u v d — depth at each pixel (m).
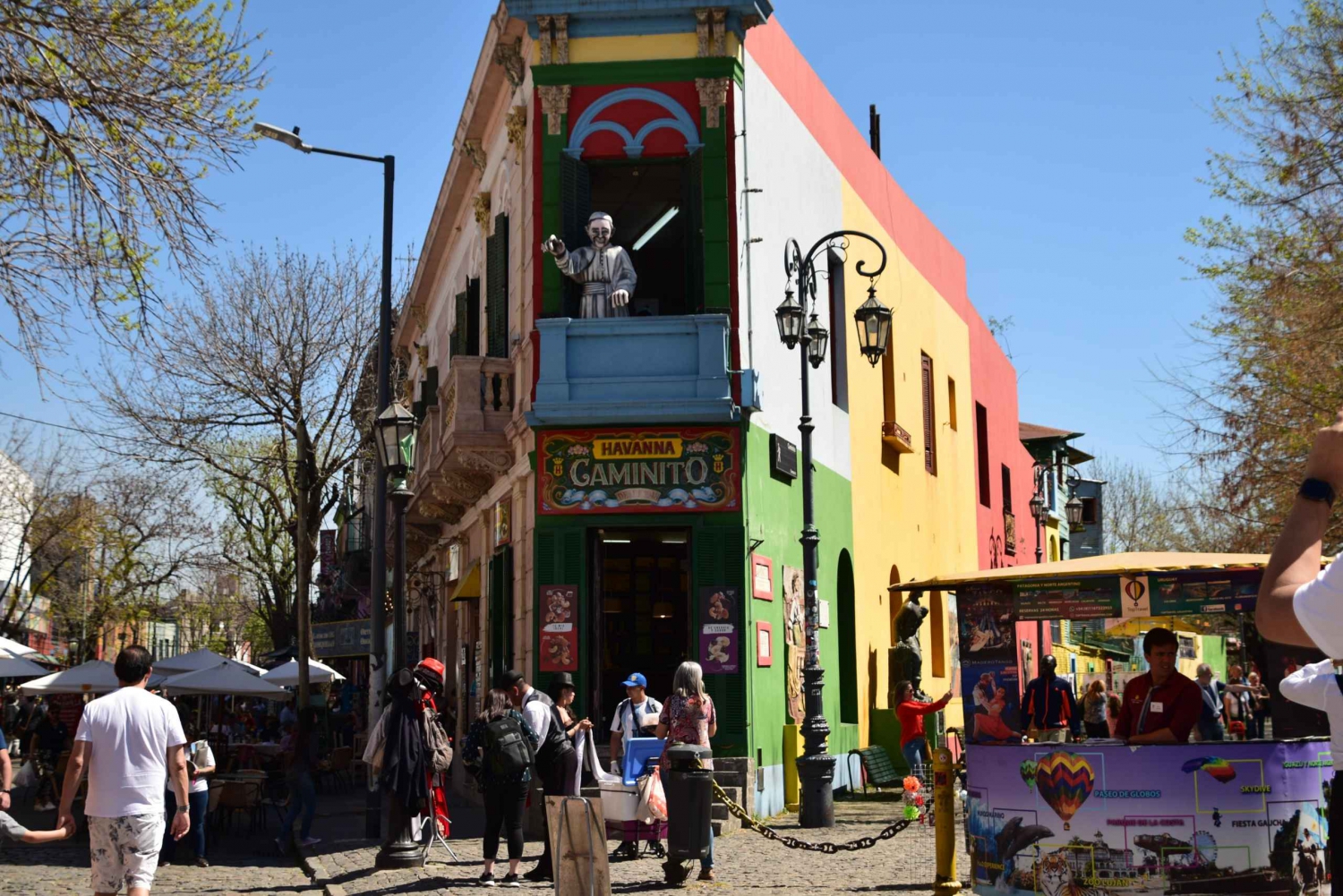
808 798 16.58
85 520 51.72
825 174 23.11
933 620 29.33
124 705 8.66
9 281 12.12
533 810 16.03
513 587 20.05
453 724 27.48
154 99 12.20
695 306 17.61
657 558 19.11
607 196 20.30
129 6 12.23
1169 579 11.85
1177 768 9.02
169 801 15.68
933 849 14.25
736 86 18.05
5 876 14.10
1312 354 20.77
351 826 19.92
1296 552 2.86
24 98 11.86
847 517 23.44
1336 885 3.27
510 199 20.59
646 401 17.03
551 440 17.31
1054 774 9.37
